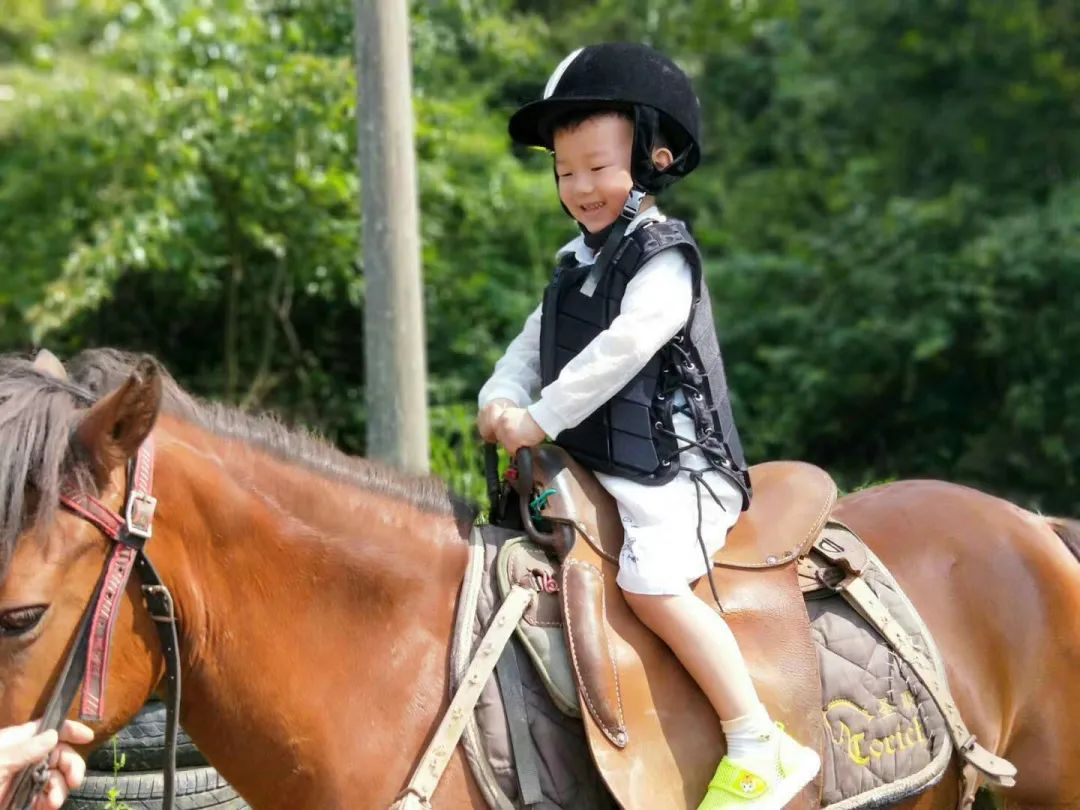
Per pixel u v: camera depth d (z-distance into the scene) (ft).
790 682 6.15
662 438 6.14
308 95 20.94
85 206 23.07
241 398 24.20
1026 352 25.16
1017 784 7.59
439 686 5.59
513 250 26.63
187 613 5.34
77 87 23.29
